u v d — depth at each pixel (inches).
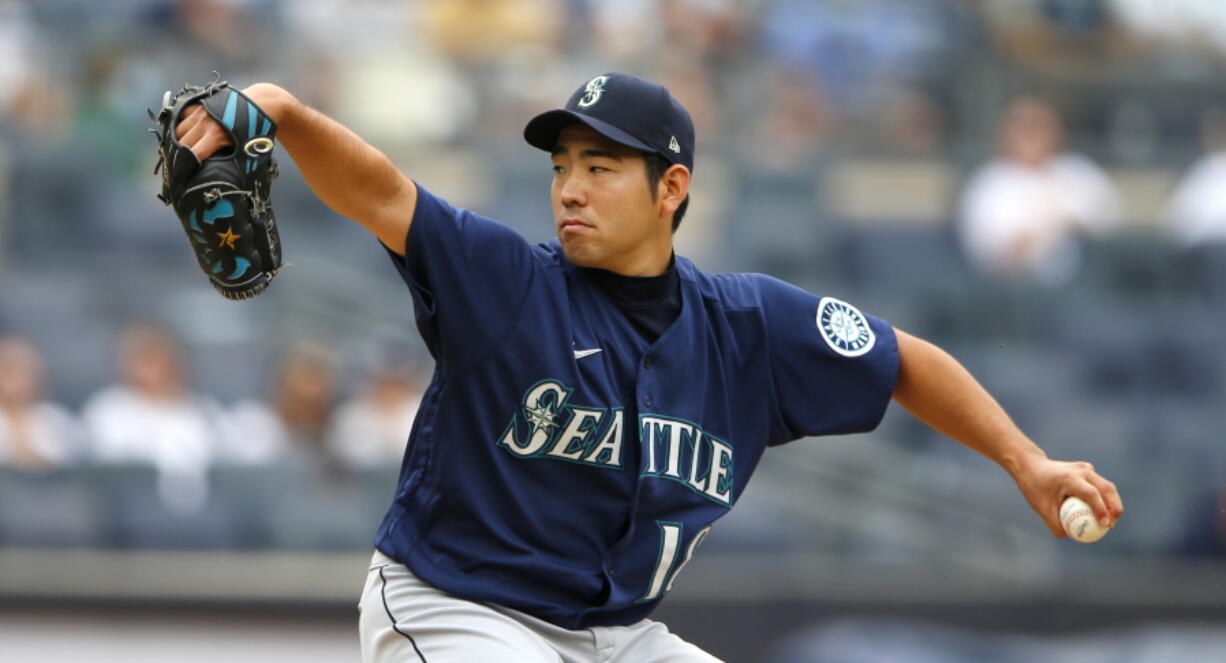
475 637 384.8
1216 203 1432.1
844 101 1488.7
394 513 406.6
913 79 1510.8
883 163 1445.6
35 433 1118.4
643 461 398.3
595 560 401.7
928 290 1384.1
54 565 1048.8
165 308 1258.6
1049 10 1563.7
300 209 1369.3
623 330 407.2
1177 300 1389.0
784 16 1533.0
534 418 393.4
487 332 389.7
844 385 432.8
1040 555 1153.4
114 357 1182.9
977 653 1090.7
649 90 405.1
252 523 1094.4
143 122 1395.2
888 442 1235.9
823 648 1075.3
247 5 1493.6
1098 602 1118.4
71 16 1455.5
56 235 1332.4
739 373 425.4
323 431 1156.5
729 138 1450.5
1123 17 1584.6
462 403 395.2
